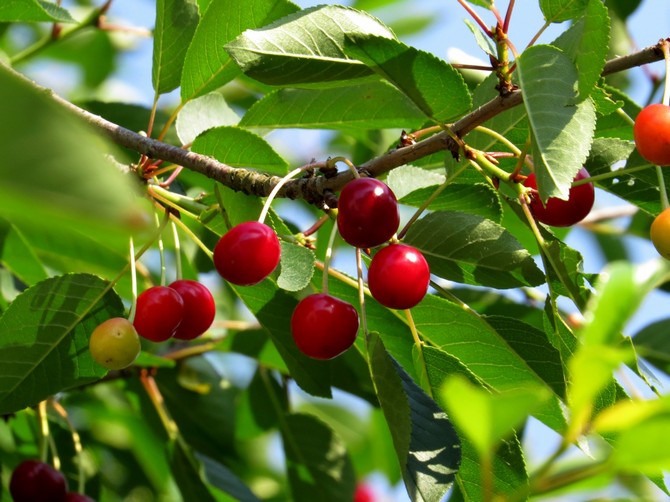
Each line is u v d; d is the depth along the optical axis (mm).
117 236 253
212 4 582
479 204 571
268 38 517
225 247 509
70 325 547
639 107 580
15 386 550
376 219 503
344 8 522
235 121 644
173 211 565
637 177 554
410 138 544
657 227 502
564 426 548
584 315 514
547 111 485
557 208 526
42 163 237
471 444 533
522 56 494
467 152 525
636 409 354
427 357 542
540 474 379
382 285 511
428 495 504
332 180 533
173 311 531
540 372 549
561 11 521
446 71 507
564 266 514
